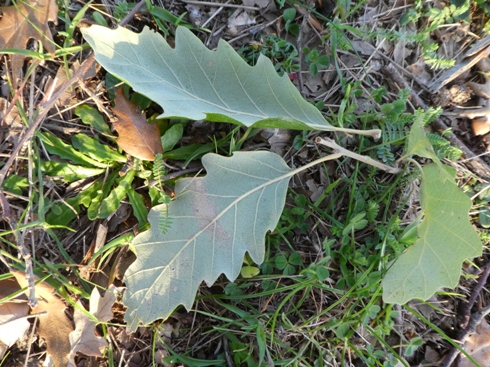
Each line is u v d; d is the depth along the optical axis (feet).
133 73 0.59
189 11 0.75
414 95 0.80
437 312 0.79
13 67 0.67
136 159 0.70
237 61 0.64
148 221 0.64
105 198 0.70
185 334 0.73
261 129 0.75
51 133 0.69
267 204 0.67
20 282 0.66
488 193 0.79
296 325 0.73
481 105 0.80
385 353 0.74
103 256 0.69
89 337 0.68
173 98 0.60
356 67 0.80
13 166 0.68
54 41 0.70
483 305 0.80
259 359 0.69
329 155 0.70
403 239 0.70
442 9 0.81
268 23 0.77
